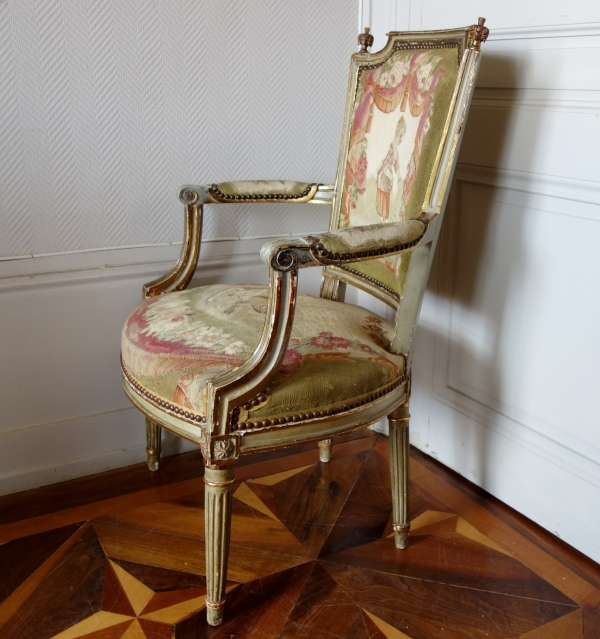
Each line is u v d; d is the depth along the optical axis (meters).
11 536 1.27
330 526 1.31
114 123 1.32
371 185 1.22
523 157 1.22
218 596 1.05
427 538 1.28
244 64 1.41
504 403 1.37
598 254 1.14
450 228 1.40
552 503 1.28
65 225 1.33
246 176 1.48
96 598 1.13
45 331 1.36
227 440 0.96
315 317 1.12
